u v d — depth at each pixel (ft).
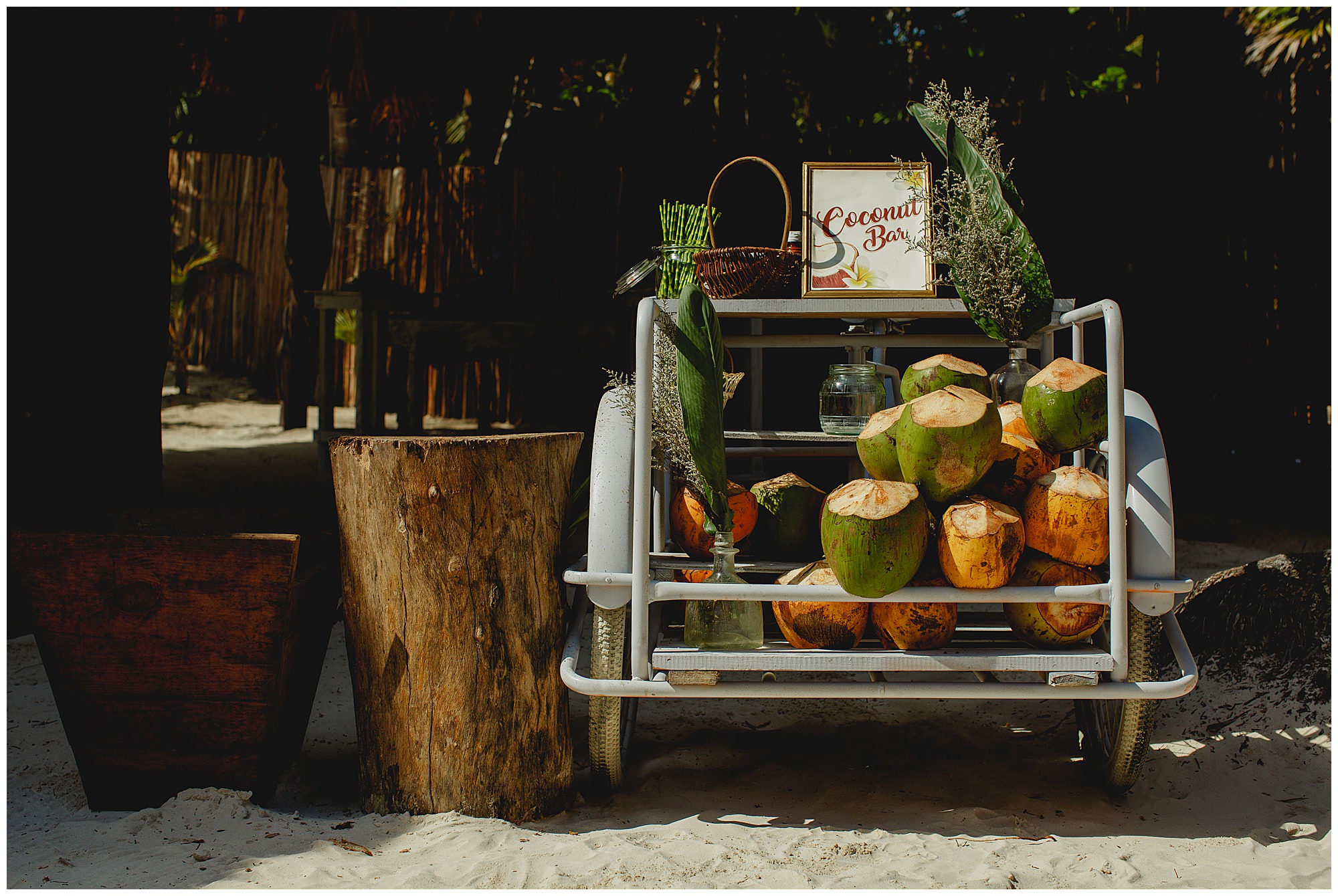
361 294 23.21
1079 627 6.95
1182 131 20.47
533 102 27.73
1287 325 21.65
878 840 7.18
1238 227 21.40
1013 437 7.63
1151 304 21.09
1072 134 21.01
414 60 21.61
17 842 7.08
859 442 7.54
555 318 22.79
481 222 28.35
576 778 8.69
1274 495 21.88
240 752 7.75
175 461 25.07
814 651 6.86
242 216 37.14
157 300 14.51
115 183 13.58
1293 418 21.95
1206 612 10.53
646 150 21.94
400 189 30.60
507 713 7.62
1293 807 7.76
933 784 8.36
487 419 28.76
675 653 6.79
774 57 23.45
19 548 7.58
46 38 12.69
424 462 7.42
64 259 12.89
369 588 7.70
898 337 8.73
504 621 7.59
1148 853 6.93
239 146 37.47
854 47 24.27
